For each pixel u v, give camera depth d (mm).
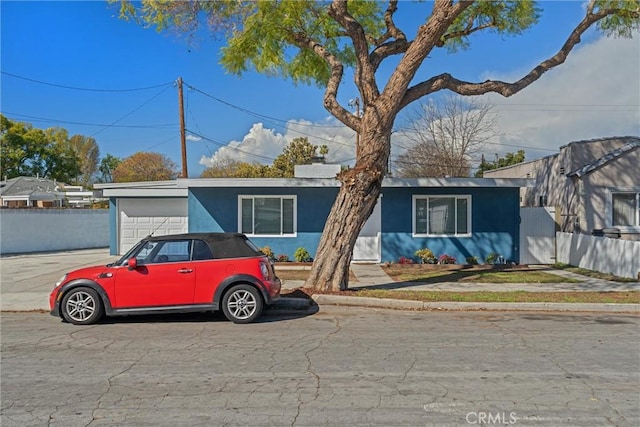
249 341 7125
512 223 17016
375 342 7039
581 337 7395
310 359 6113
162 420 4223
